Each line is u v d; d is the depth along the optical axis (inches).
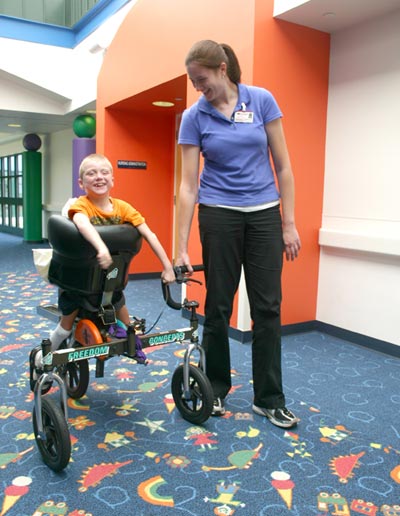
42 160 443.2
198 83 77.3
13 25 262.7
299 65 137.1
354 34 135.3
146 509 63.9
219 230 83.4
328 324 148.7
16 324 154.6
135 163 231.1
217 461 75.9
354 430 87.3
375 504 65.7
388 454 79.0
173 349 131.9
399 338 128.6
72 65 278.2
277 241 84.0
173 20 163.6
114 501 65.5
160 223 241.8
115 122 224.2
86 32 261.7
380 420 91.6
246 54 130.9
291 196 85.3
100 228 76.6
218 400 91.8
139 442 81.3
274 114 81.7
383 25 127.6
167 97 196.5
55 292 207.0
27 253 350.9
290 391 105.2
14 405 94.8
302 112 139.3
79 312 85.7
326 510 64.3
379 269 132.6
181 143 84.7
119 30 204.1
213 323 88.7
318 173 145.5
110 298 81.7
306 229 145.4
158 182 238.8
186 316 165.5
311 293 150.0
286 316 145.8
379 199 131.5
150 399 99.0
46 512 62.9
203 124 82.4
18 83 280.4
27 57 267.6
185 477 71.4
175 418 90.5
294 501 66.1
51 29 272.1
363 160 135.0
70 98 280.1
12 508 63.6
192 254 157.8
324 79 142.8
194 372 85.3
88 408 94.2
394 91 125.8
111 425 87.2
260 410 92.2
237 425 88.0
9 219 518.3
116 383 107.3
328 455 78.3
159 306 183.9
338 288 144.6
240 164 81.5
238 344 138.2
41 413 72.1
